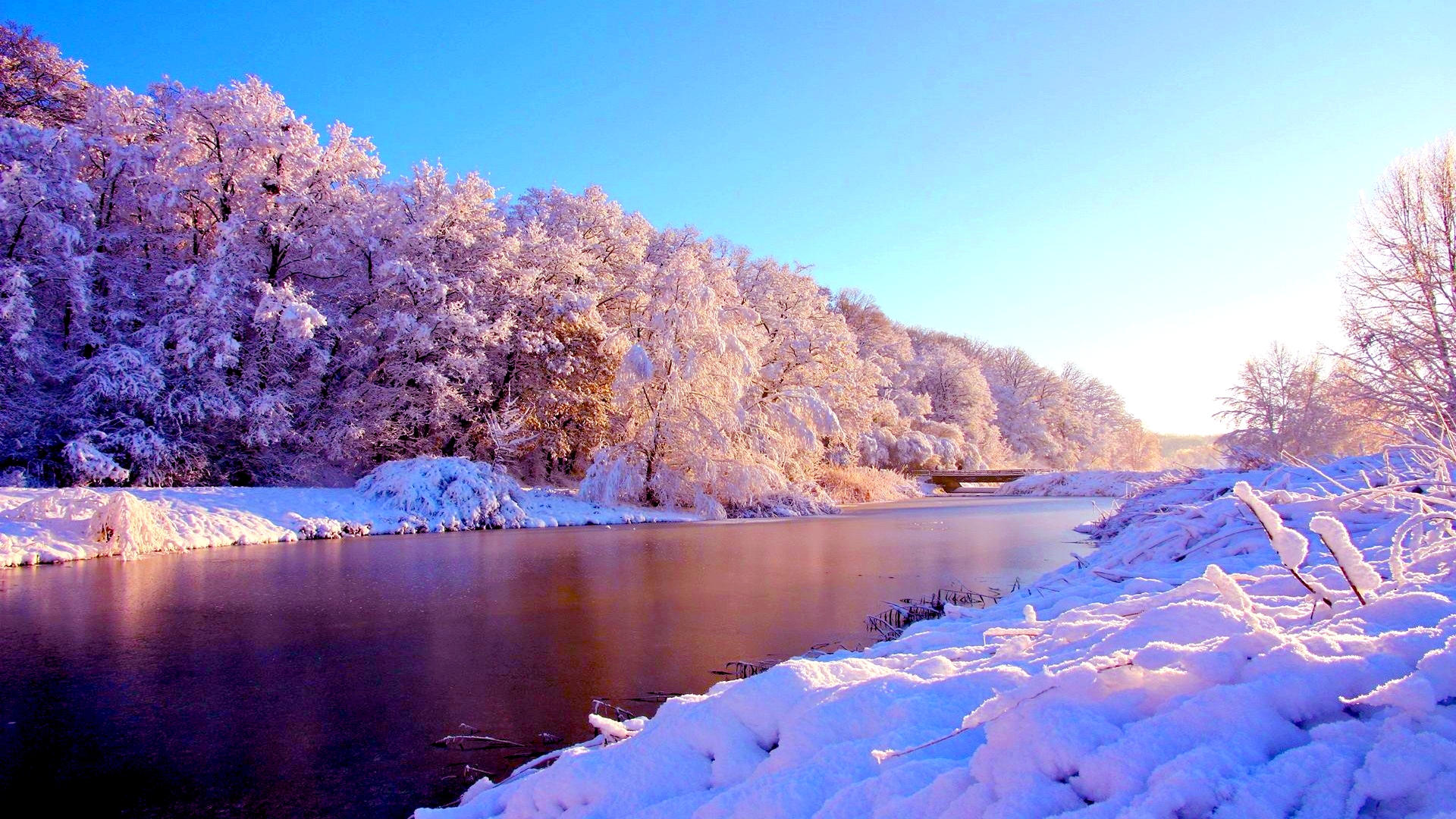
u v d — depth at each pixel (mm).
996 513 28203
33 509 14570
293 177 25609
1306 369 26000
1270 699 2322
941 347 71625
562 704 5965
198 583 11727
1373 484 8055
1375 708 2322
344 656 7453
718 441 26891
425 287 25531
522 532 20656
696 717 3361
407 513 20609
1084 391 86062
